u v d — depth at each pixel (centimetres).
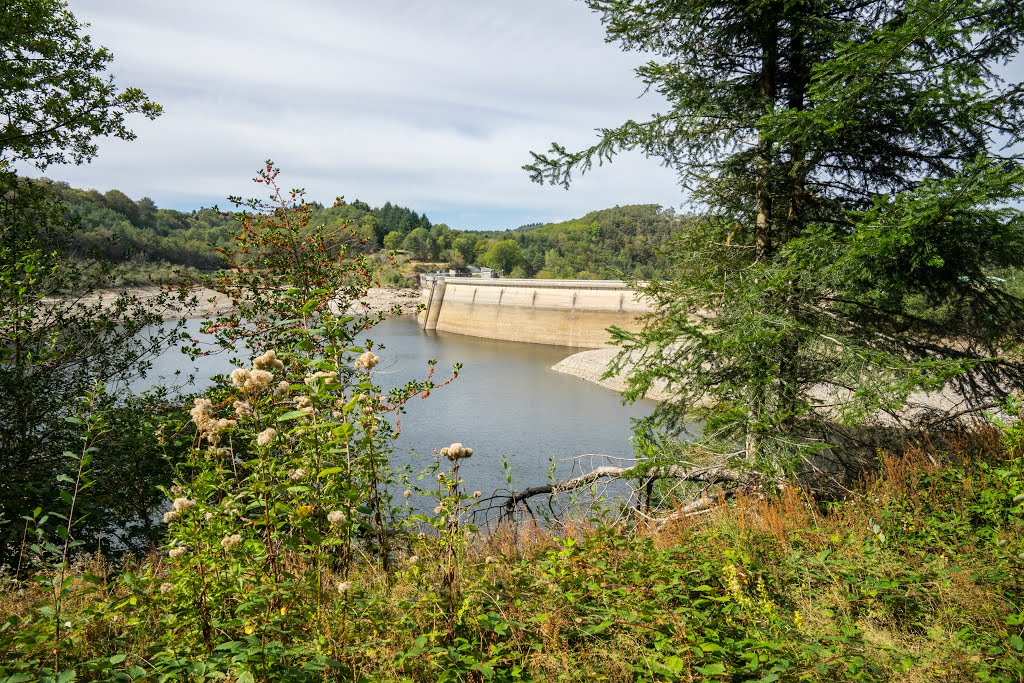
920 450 705
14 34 1388
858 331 850
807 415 849
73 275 966
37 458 858
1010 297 783
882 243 646
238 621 308
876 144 896
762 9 883
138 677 284
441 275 12794
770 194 947
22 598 424
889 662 342
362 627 354
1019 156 681
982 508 525
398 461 1989
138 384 2864
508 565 470
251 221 859
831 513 654
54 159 1547
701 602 406
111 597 388
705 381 861
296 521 348
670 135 985
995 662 329
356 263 895
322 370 382
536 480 2267
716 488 878
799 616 376
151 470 805
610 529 495
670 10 906
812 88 728
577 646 356
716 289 859
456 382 4950
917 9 634
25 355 820
